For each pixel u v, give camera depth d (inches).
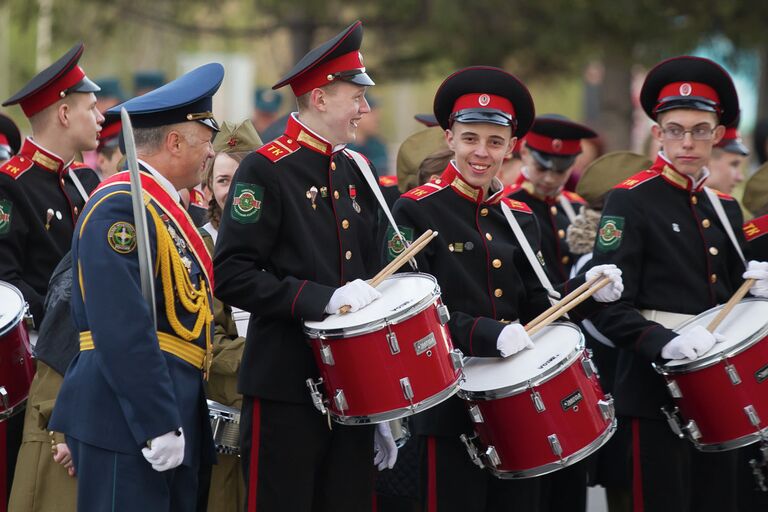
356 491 668.7
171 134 620.1
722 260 803.4
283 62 2204.7
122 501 587.8
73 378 602.2
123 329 577.0
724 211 815.7
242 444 663.1
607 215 792.9
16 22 2041.1
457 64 1937.7
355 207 682.8
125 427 590.9
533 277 746.8
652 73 809.5
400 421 716.7
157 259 601.9
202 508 717.9
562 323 729.0
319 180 668.7
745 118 2554.1
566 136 954.1
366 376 623.2
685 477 786.2
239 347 725.3
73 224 781.3
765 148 1304.1
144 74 1700.3
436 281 663.8
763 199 986.7
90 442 590.9
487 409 676.7
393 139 3575.3
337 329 620.4
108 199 595.2
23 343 699.4
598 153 1325.0
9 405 696.4
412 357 626.5
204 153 630.5
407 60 2007.9
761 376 731.4
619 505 842.2
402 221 714.8
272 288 637.3
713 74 794.8
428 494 712.4
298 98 676.7
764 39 1784.0
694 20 1754.4
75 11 2030.0
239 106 2223.2
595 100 2753.4
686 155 792.9
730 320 766.5
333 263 665.0
